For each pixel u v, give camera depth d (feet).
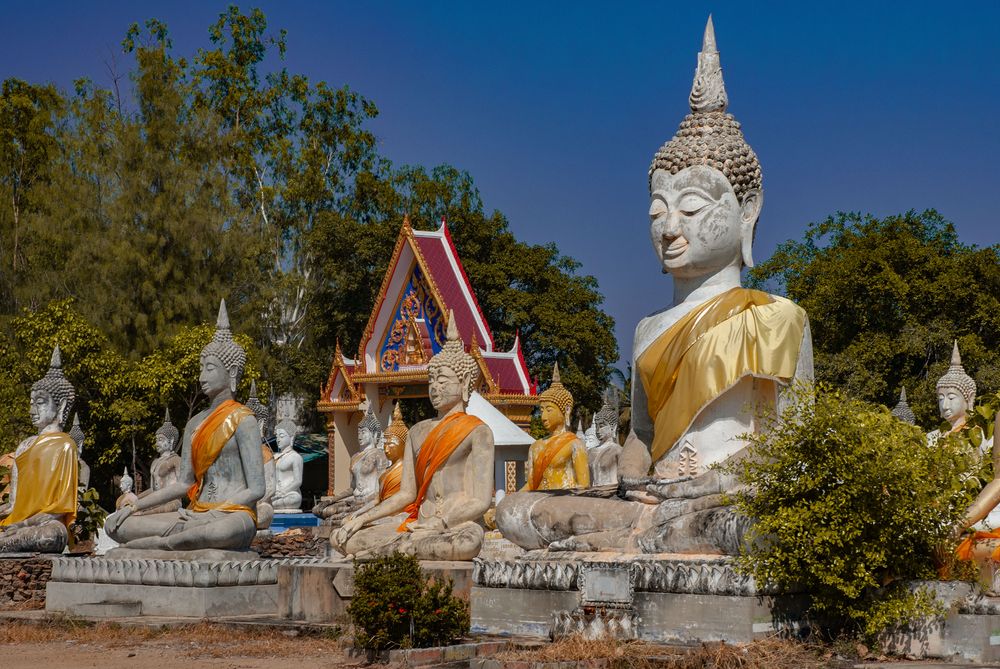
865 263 137.59
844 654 33.78
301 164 194.08
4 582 57.52
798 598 35.65
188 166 165.58
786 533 33.86
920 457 34.60
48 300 150.71
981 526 38.99
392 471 61.77
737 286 44.29
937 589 33.37
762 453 35.63
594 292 192.54
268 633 43.19
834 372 131.23
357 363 144.56
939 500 34.53
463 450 46.50
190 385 136.56
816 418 34.24
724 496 36.88
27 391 133.90
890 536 33.96
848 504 33.63
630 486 41.52
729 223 43.21
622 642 34.63
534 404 135.85
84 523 64.23
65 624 47.09
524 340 184.75
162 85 170.19
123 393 135.64
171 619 47.16
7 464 72.79
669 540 38.70
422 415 166.81
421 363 139.44
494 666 32.78
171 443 93.04
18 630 46.21
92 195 161.48
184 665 37.35
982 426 43.21
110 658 39.52
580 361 182.91
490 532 63.77
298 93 198.18
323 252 184.03
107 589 50.67
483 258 187.32
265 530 81.20
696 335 41.57
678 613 35.24
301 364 176.24
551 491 44.62
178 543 50.60
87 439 136.15
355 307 185.78
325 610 43.91
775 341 40.63
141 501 53.11
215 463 52.70
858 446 33.71
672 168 43.93
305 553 78.38
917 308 136.77
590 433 97.25
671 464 42.22
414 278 140.26
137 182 159.02
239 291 164.86
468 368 48.08
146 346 150.92
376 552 44.70
